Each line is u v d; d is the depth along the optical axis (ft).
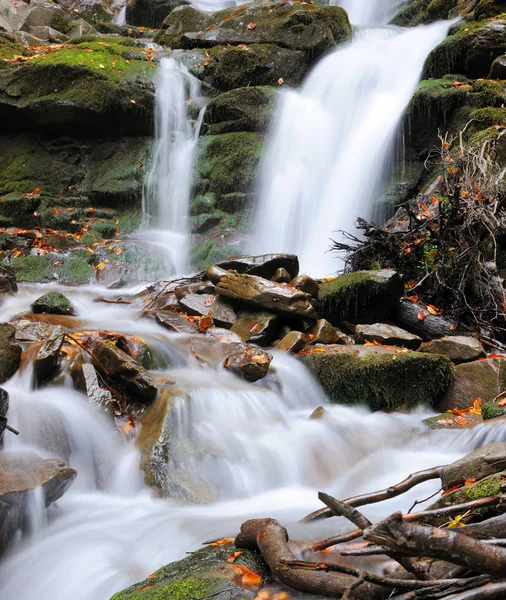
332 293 24.11
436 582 8.35
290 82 42.39
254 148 38.37
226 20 46.55
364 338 23.07
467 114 34.65
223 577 9.79
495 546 7.75
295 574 9.36
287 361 20.95
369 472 16.33
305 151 38.01
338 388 20.51
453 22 42.47
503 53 36.81
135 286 31.53
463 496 11.30
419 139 35.58
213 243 35.35
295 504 14.70
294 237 36.50
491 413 18.31
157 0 60.39
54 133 40.81
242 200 37.47
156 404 16.72
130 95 39.37
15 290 26.50
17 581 11.63
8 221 37.22
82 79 39.27
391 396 20.20
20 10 54.90
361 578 8.43
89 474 15.44
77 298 27.81
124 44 46.68
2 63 42.06
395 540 7.87
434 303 25.77
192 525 12.94
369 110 38.50
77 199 38.88
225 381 19.12
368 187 35.53
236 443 16.39
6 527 11.76
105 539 12.40
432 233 26.53
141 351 19.15
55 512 13.71
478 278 25.41
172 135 39.70
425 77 38.86
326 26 43.21
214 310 23.39
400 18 51.57
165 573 10.39
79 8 64.03
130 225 38.32
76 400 16.70
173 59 43.21
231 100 39.68
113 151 40.19
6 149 40.83
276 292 22.48
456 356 21.74
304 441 17.26
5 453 13.05
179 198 38.22
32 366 16.96
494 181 26.32
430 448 17.62
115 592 10.76
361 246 27.81
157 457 15.29
